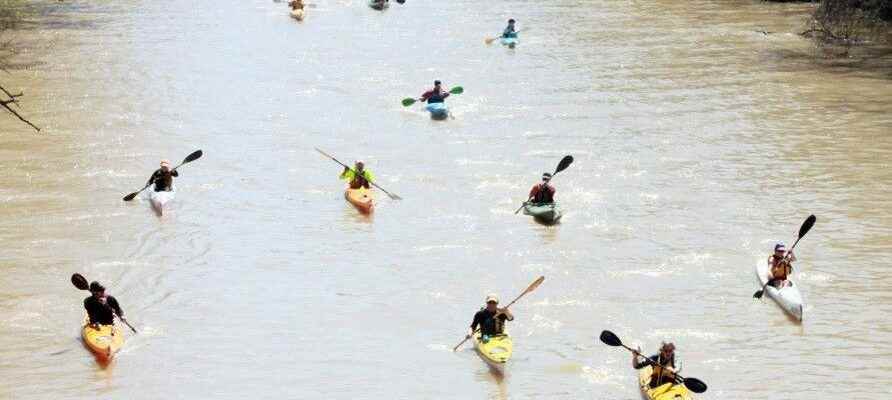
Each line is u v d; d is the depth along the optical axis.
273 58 189.12
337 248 101.00
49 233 103.81
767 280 90.56
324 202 113.88
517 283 92.62
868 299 89.06
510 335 82.81
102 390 74.81
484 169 124.25
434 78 173.00
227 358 79.62
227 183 119.88
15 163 126.31
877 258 97.69
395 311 87.62
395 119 147.12
